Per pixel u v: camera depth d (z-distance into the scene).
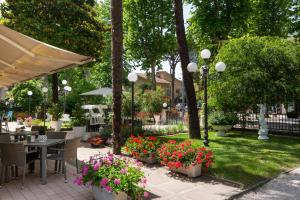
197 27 17.91
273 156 8.27
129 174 4.64
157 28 27.08
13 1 15.42
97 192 4.71
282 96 11.27
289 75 11.23
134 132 11.95
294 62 10.92
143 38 26.86
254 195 5.40
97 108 19.73
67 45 15.83
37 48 5.56
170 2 26.52
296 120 17.14
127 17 26.75
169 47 27.78
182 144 6.86
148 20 26.45
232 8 16.70
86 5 18.02
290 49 11.06
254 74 10.91
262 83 11.19
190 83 11.55
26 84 27.16
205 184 5.96
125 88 32.44
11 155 5.75
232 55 11.83
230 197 5.20
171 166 6.56
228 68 11.96
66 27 16.11
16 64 7.59
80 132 12.10
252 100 11.81
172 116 21.77
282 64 11.21
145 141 7.91
